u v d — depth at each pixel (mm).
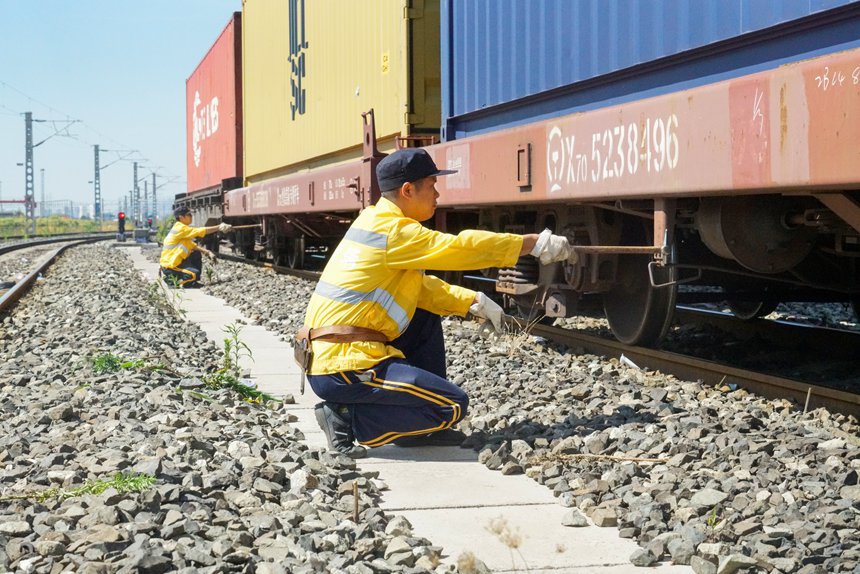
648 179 5121
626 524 3299
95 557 2824
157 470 3734
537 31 6582
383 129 9961
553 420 4891
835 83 3854
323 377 4238
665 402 5297
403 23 9164
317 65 12906
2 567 2811
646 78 5523
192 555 2840
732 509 3365
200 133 27016
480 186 7109
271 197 15391
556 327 7898
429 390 4219
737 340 7902
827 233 5500
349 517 3389
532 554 3096
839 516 3217
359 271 4195
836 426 4758
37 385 6289
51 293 14758
